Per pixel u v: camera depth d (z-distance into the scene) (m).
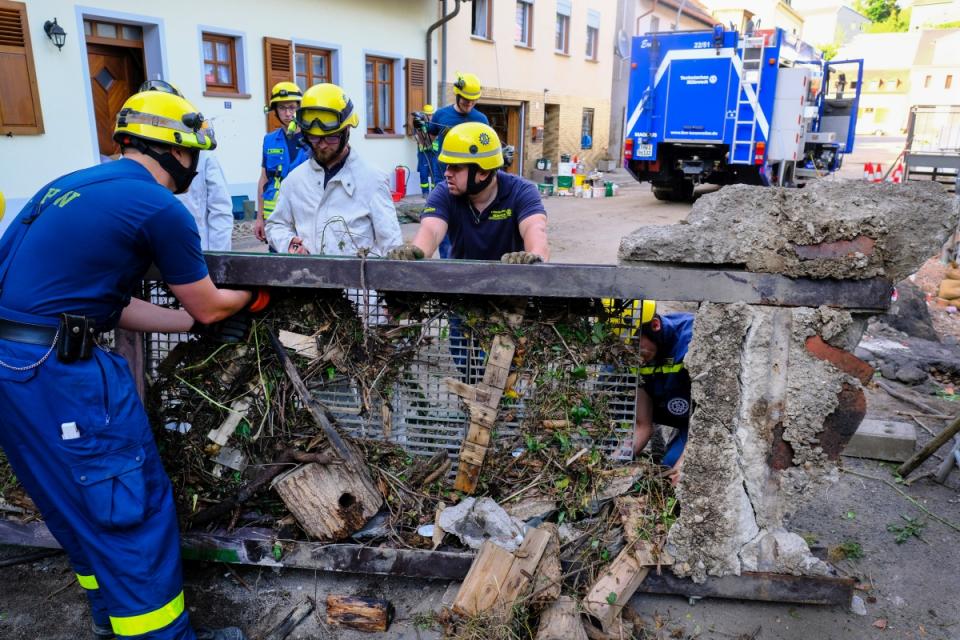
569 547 2.56
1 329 1.99
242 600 2.62
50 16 8.69
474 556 2.51
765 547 2.50
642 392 2.88
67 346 1.97
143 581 2.08
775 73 12.22
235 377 2.70
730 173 13.49
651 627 2.48
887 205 2.21
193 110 2.24
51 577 2.74
